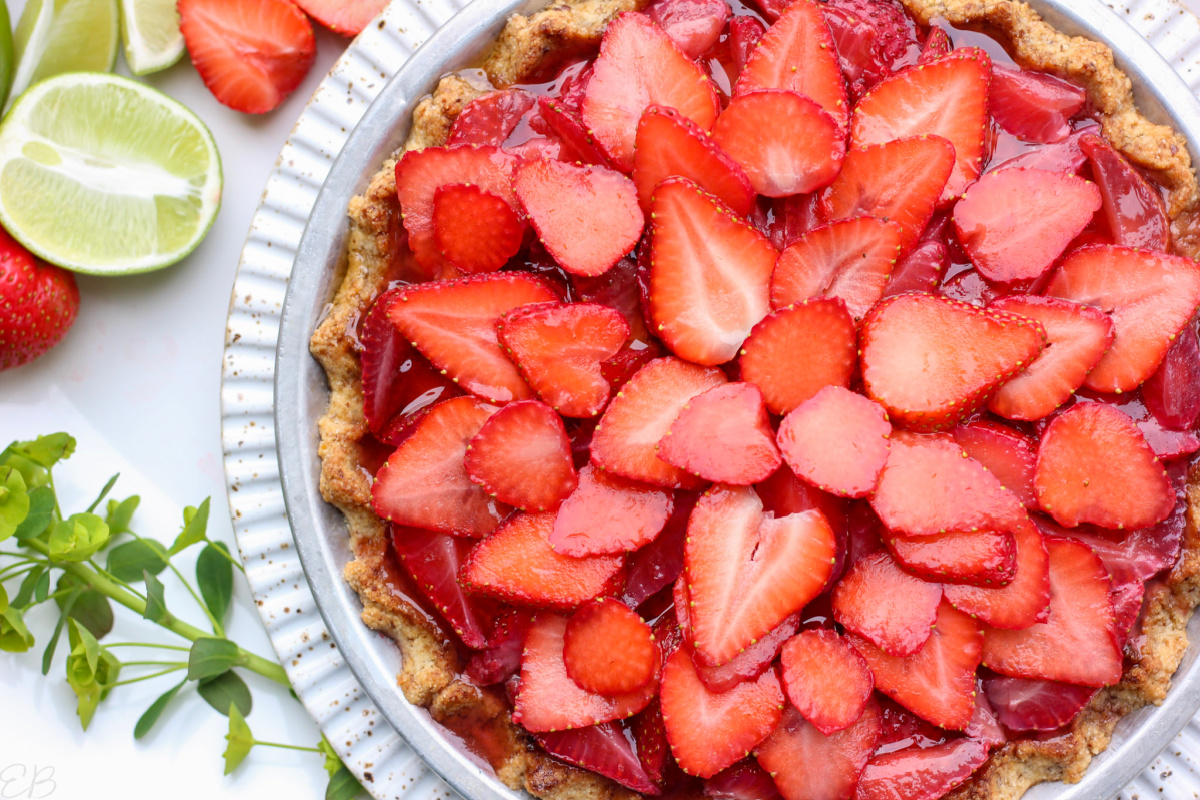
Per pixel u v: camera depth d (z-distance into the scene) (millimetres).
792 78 636
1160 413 635
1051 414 633
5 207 679
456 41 650
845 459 617
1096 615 628
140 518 700
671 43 636
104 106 691
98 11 701
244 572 667
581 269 627
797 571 619
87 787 691
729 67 650
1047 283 637
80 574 685
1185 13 673
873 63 648
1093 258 633
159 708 688
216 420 703
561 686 630
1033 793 642
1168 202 648
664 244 623
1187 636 642
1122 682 639
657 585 630
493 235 632
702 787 638
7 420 699
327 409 652
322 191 648
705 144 624
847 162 633
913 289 634
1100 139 644
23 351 688
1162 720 639
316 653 667
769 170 632
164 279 703
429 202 637
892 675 625
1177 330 629
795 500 624
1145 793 657
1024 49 648
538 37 647
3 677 693
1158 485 629
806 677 621
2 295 674
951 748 632
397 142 654
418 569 638
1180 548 641
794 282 626
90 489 698
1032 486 628
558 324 624
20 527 670
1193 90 671
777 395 622
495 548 626
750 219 638
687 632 621
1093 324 625
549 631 631
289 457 647
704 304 625
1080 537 637
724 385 621
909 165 629
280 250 673
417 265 645
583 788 643
